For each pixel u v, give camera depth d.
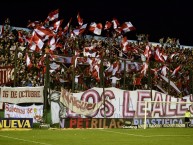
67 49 29.03
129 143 15.95
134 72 26.88
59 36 28.72
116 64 25.50
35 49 23.84
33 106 21.77
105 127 23.09
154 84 27.27
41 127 21.45
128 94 24.41
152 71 27.22
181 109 26.19
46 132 19.66
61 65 25.06
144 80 27.83
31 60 24.11
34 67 24.31
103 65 24.98
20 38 27.66
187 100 26.39
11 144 14.76
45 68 22.83
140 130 22.31
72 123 22.33
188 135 20.16
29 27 29.62
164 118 25.23
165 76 27.36
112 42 32.31
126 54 31.75
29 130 20.50
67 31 32.00
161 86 28.05
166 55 31.81
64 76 24.66
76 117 22.80
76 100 22.84
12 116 21.28
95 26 30.05
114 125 23.38
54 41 25.83
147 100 25.00
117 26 31.94
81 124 22.53
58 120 22.25
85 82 25.09
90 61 25.66
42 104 23.22
